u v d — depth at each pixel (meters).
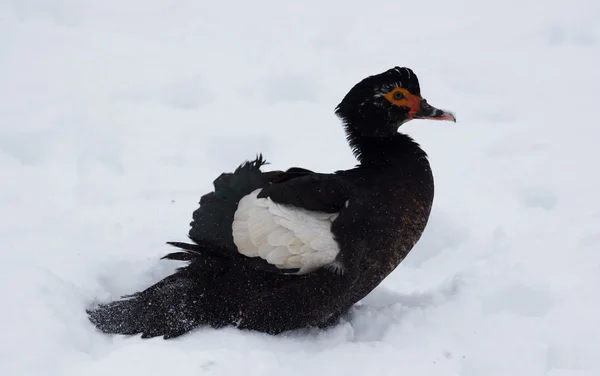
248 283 8.18
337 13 19.91
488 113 14.98
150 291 8.51
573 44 18.20
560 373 7.38
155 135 13.84
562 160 13.02
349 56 17.48
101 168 12.65
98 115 14.34
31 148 13.01
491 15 19.61
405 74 8.93
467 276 9.32
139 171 12.63
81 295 8.62
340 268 8.02
